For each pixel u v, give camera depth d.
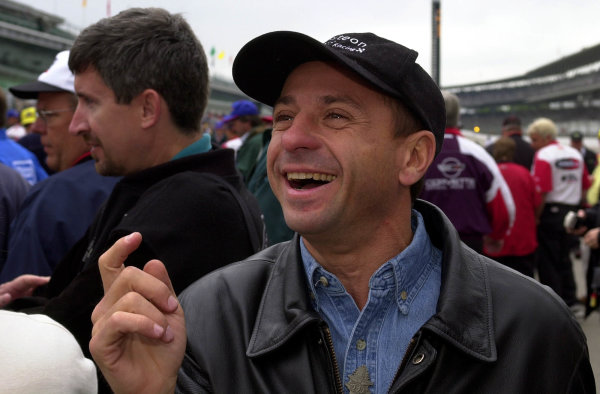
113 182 1.96
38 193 1.91
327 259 1.03
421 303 1.03
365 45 0.97
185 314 1.06
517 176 4.36
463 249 1.05
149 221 1.38
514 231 4.37
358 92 0.95
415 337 0.92
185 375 0.99
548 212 5.29
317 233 0.96
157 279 0.87
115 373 0.84
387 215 1.02
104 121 1.57
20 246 1.85
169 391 0.88
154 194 1.46
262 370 0.96
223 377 0.97
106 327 0.82
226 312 1.04
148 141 1.61
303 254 1.07
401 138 0.99
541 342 0.95
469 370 0.91
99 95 1.57
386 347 0.98
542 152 5.24
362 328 0.99
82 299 1.33
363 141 0.95
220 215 1.47
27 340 0.81
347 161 0.93
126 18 1.58
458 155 3.38
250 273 1.10
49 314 1.32
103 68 1.54
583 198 6.17
